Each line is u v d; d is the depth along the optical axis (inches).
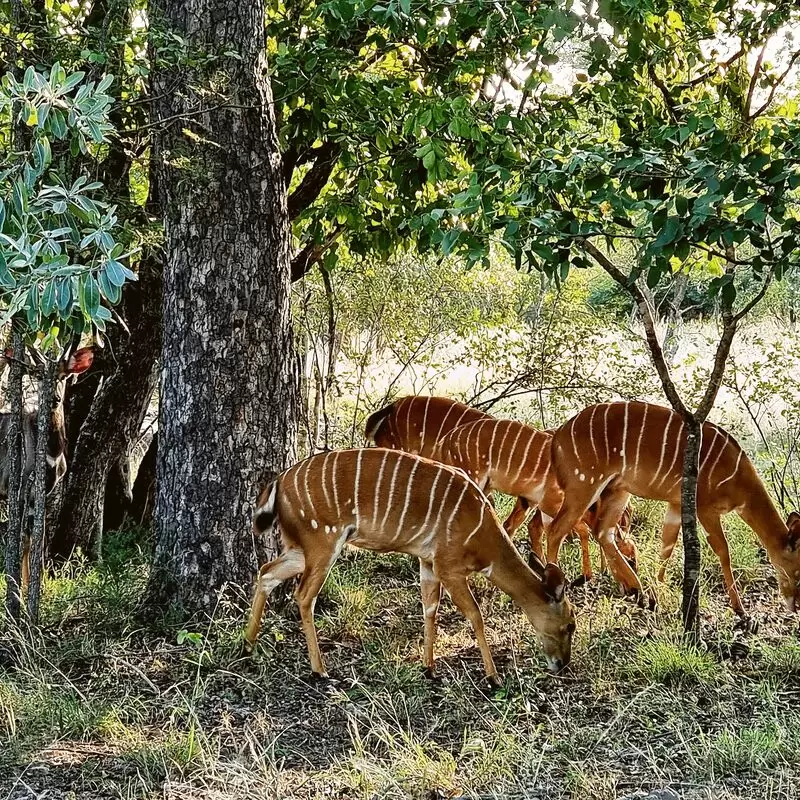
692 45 250.1
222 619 224.1
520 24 205.3
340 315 393.1
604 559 289.6
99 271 141.9
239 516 232.2
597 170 180.9
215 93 205.8
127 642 217.5
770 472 327.0
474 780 161.9
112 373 296.5
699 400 357.4
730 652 225.3
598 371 415.2
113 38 204.7
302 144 277.6
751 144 205.3
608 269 212.5
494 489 293.7
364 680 207.6
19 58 197.9
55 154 197.9
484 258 172.6
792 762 166.6
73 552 281.0
